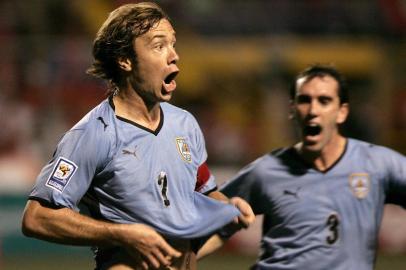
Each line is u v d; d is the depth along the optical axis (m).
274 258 17.02
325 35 63.50
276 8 63.62
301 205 16.92
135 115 12.66
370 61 62.94
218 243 15.54
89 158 12.20
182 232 12.53
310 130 17.06
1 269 42.03
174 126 13.04
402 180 17.03
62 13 61.72
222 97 62.50
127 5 12.74
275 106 54.62
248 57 62.72
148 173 12.41
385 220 48.50
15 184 49.47
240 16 63.38
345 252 16.73
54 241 12.05
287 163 17.25
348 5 63.69
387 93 58.97
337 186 16.94
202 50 63.06
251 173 17.42
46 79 54.56
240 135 53.25
